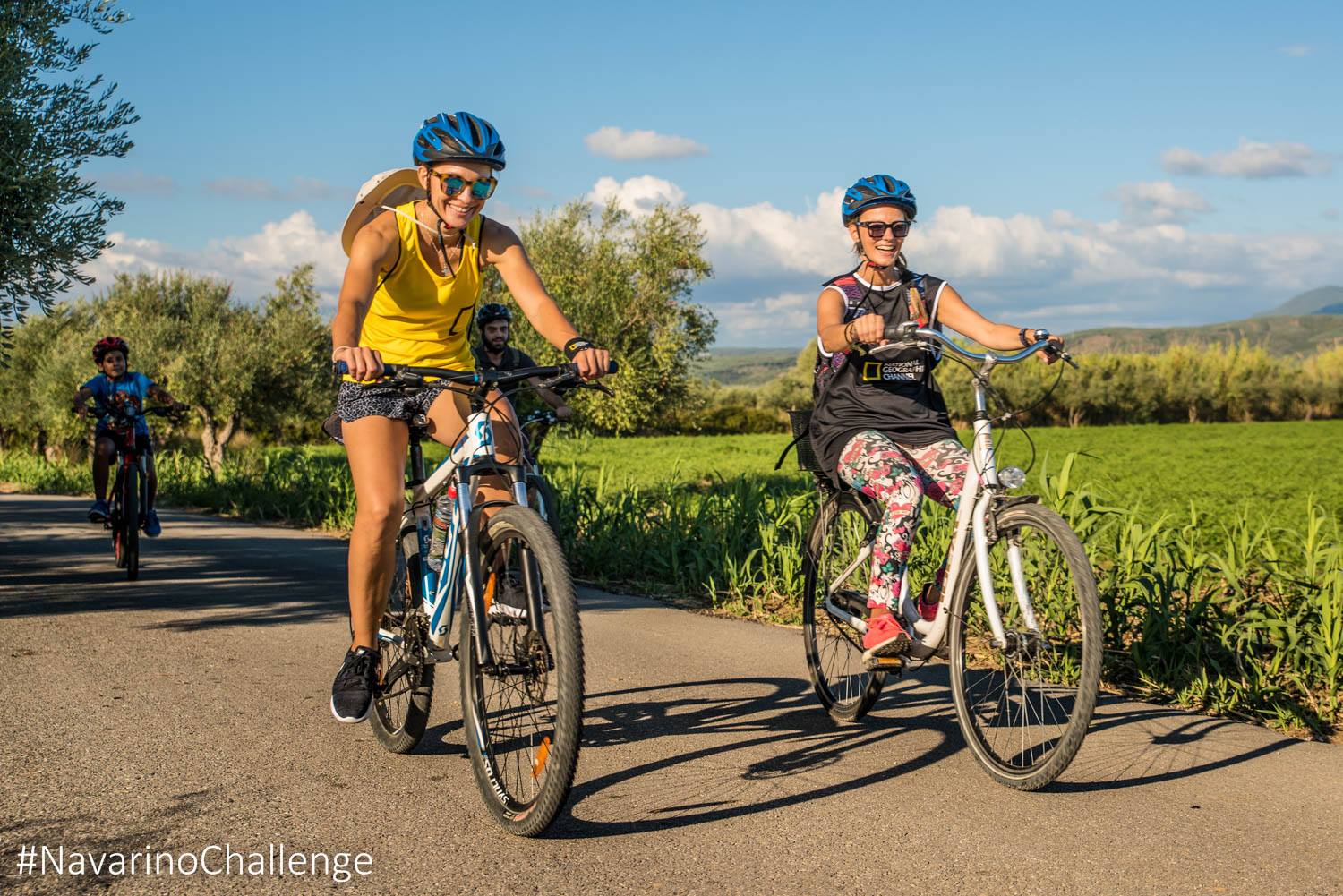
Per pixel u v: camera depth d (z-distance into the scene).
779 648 5.77
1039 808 3.37
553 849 3.03
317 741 4.00
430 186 3.41
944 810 3.35
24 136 8.10
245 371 28.11
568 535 8.92
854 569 4.35
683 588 7.75
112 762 3.72
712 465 28.67
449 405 3.58
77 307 30.61
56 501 16.33
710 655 5.56
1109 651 5.35
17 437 31.42
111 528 8.39
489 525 3.23
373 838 3.10
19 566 8.52
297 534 11.47
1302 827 3.24
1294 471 28.81
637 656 5.51
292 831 3.14
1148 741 4.13
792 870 2.89
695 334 42.25
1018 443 46.69
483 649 3.18
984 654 4.11
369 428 3.51
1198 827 3.22
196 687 4.73
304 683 4.85
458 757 3.85
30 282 8.18
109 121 8.47
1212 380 89.88
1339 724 4.54
